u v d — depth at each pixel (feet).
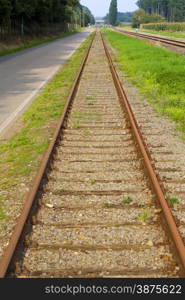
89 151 24.06
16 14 134.00
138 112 34.78
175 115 32.83
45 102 40.60
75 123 30.78
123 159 22.59
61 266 13.16
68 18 289.94
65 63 79.87
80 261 13.38
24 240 14.40
